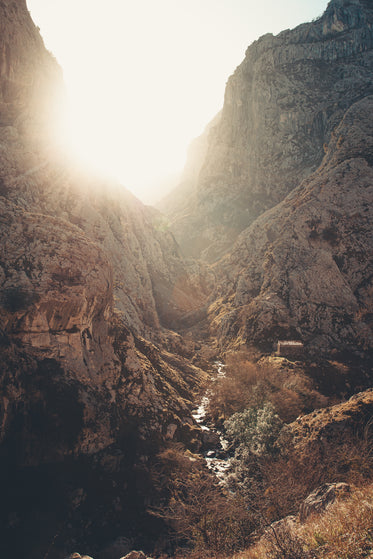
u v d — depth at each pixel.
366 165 61.84
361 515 9.47
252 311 58.00
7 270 27.34
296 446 26.38
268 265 65.56
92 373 28.05
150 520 21.38
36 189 48.69
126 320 46.25
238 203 134.25
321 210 61.56
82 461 23.34
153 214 106.69
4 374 22.89
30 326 25.48
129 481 23.61
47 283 27.41
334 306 54.78
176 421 31.25
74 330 27.80
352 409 27.30
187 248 136.38
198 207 150.38
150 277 76.88
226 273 87.12
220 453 29.98
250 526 17.64
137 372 32.22
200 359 53.00
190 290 88.38
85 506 21.06
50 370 25.47
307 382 41.22
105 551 19.05
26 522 18.97
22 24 53.16
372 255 55.44
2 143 45.97
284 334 53.19
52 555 18.09
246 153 135.88
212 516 18.44
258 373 42.38
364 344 49.56
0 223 30.56
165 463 25.72
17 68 50.16
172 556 19.25
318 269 57.81
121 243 66.44
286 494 18.61
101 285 30.61
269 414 30.12
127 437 26.50
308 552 9.49
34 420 22.97
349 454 22.80
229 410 35.75
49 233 31.23
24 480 20.84
